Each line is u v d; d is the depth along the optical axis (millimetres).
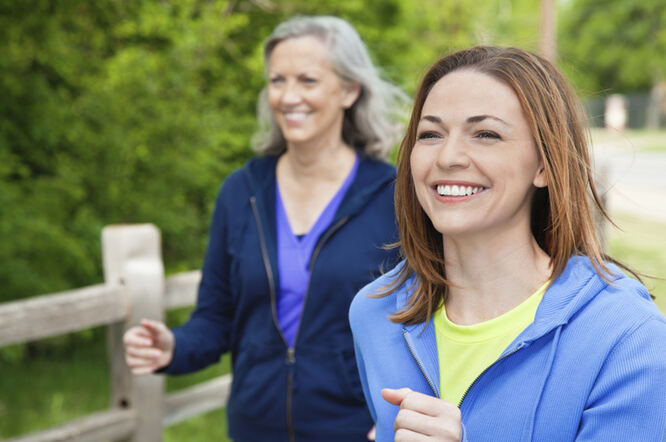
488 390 1065
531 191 1104
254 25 7168
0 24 5043
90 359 5660
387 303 1258
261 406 2045
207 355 2129
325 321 1994
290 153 2139
